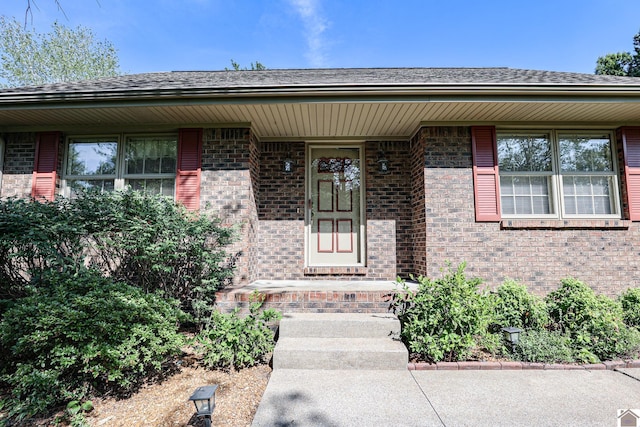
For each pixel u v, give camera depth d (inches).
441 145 205.0
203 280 167.9
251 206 212.7
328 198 245.4
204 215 177.8
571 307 153.2
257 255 230.5
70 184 213.8
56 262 144.8
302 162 238.2
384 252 230.8
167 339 124.3
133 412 101.1
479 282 152.8
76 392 105.0
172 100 177.5
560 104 180.7
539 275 197.5
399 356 132.6
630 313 162.7
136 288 135.4
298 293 171.9
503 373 127.9
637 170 204.8
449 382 119.7
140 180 213.3
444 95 175.0
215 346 137.0
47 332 102.6
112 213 156.2
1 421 97.0
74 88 184.5
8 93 175.8
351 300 171.0
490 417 95.9
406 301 166.6
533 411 99.1
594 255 198.7
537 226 198.8
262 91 170.9
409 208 233.1
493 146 204.7
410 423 93.0
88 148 216.4
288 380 121.5
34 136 212.4
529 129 210.2
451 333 136.3
